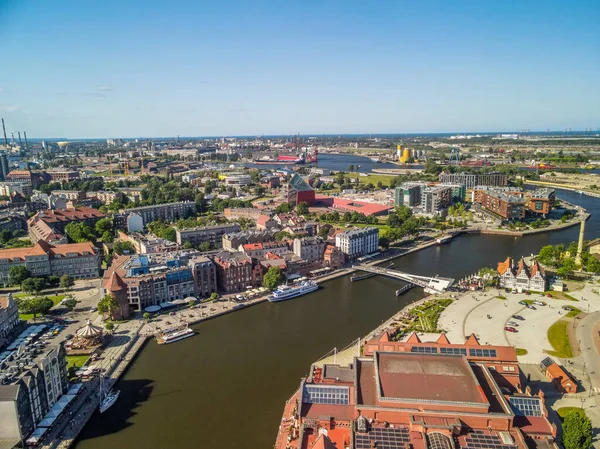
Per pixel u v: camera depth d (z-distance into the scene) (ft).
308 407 488.02
